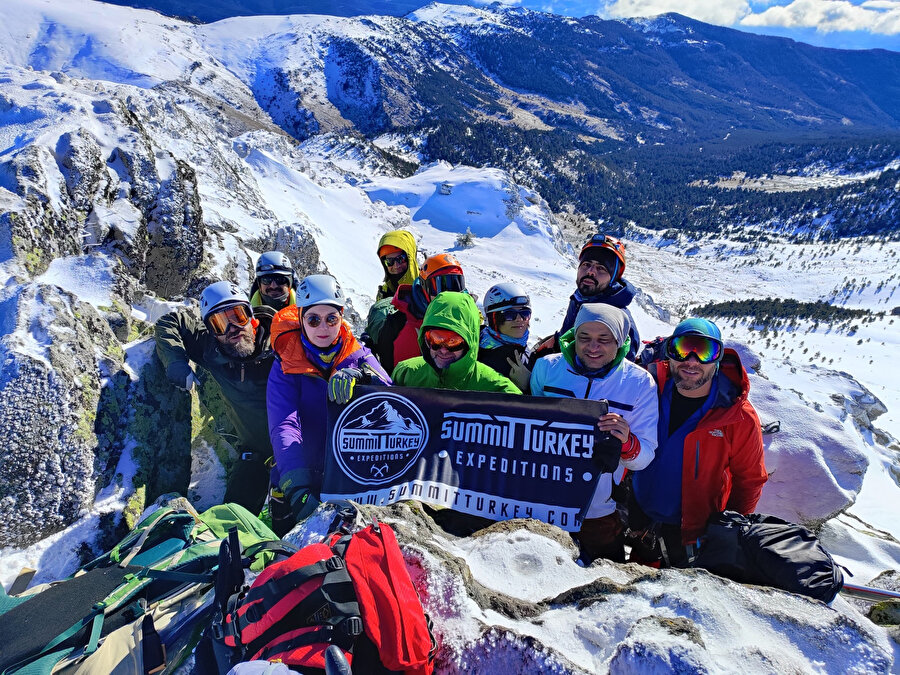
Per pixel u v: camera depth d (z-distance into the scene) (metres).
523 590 2.59
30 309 4.15
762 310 179.50
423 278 4.99
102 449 3.99
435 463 3.33
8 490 3.53
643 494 3.69
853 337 161.00
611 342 3.16
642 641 1.96
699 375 3.26
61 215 5.46
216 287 4.10
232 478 4.52
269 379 3.83
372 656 2.00
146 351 4.68
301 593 2.04
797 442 5.74
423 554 2.54
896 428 85.62
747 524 3.01
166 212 6.75
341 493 3.34
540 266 76.00
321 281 3.56
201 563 2.79
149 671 2.32
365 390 3.46
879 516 7.59
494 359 4.50
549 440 3.23
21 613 2.43
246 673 1.71
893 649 2.17
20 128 6.18
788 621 2.24
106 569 2.74
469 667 2.15
